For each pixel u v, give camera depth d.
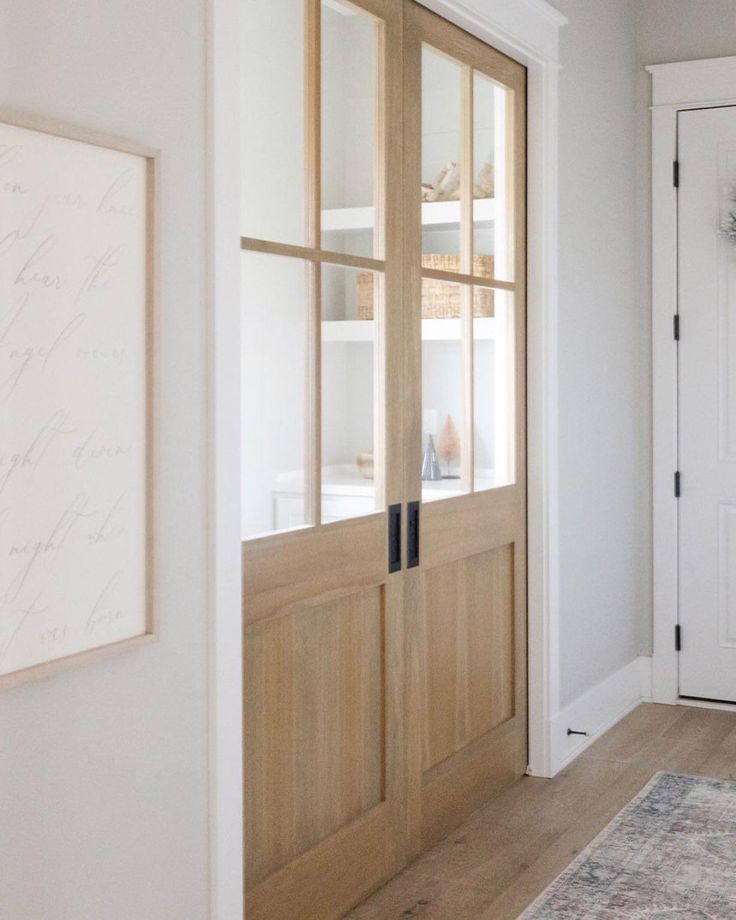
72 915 1.85
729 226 4.43
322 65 2.66
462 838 3.31
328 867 2.77
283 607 2.56
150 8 1.94
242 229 2.41
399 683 3.06
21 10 1.69
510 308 3.67
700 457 4.56
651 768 3.88
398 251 3.00
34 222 1.71
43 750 1.78
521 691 3.80
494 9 3.30
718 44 4.45
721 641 4.58
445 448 3.29
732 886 2.96
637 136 4.57
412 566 3.10
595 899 2.89
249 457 2.46
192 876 2.12
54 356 1.75
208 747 2.14
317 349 2.68
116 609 1.89
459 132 3.32
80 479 1.80
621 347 4.43
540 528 3.79
